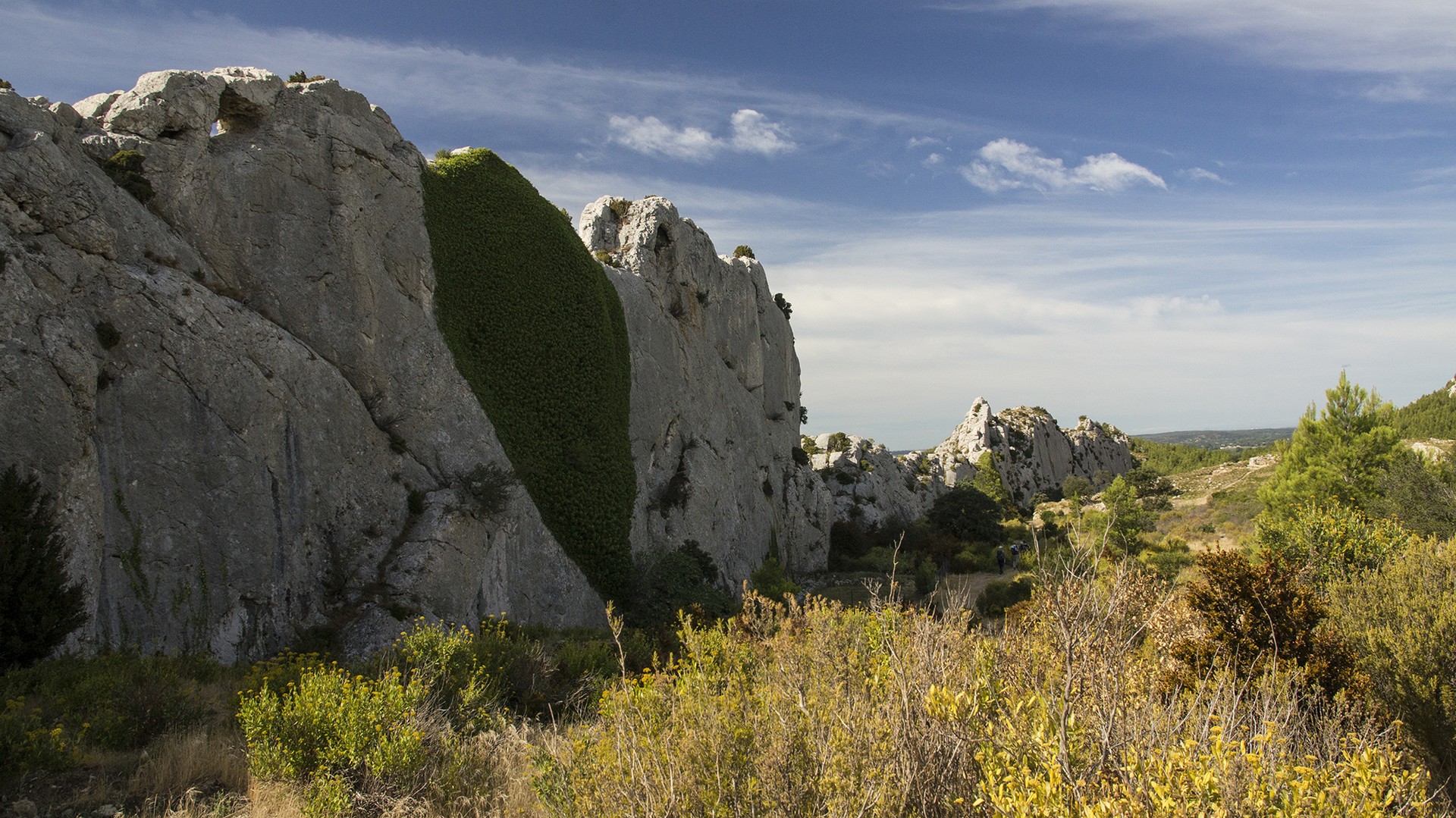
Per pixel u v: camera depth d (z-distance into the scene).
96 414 17.36
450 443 26.42
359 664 15.16
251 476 20.00
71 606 15.14
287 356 21.70
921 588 39.84
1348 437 31.06
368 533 23.09
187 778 8.76
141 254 19.39
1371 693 8.35
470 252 29.95
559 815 6.31
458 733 10.05
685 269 45.75
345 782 8.26
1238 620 9.03
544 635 23.84
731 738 5.62
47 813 7.84
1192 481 94.81
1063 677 5.49
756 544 47.69
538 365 31.33
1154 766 4.25
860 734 5.25
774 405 58.69
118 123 20.45
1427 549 10.41
